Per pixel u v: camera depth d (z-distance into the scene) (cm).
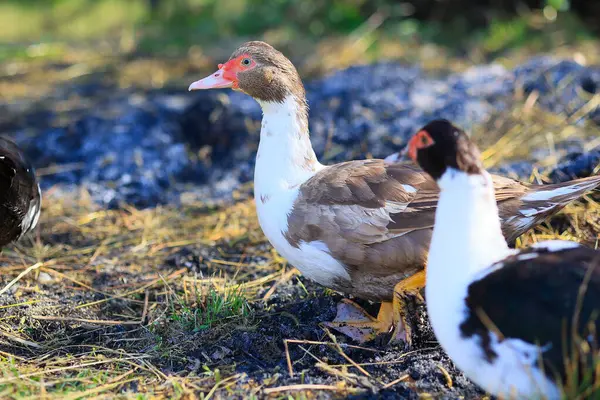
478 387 650
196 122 1285
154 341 759
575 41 1584
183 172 1190
